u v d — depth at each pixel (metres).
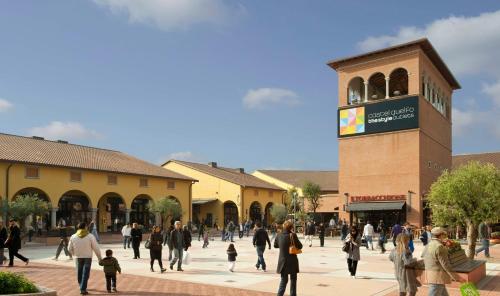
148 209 49.25
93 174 43.22
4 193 36.28
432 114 48.75
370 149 46.75
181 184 53.41
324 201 57.91
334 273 17.88
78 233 12.88
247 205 61.34
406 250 11.17
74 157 44.44
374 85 51.81
